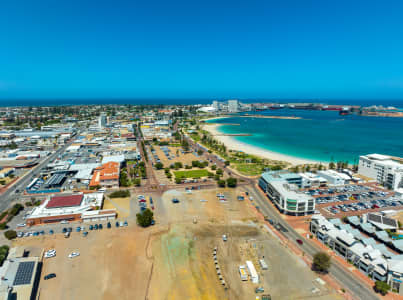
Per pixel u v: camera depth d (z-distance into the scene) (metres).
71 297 77.31
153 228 115.94
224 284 83.44
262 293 79.88
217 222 122.75
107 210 126.69
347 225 113.62
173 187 165.88
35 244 102.88
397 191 156.75
